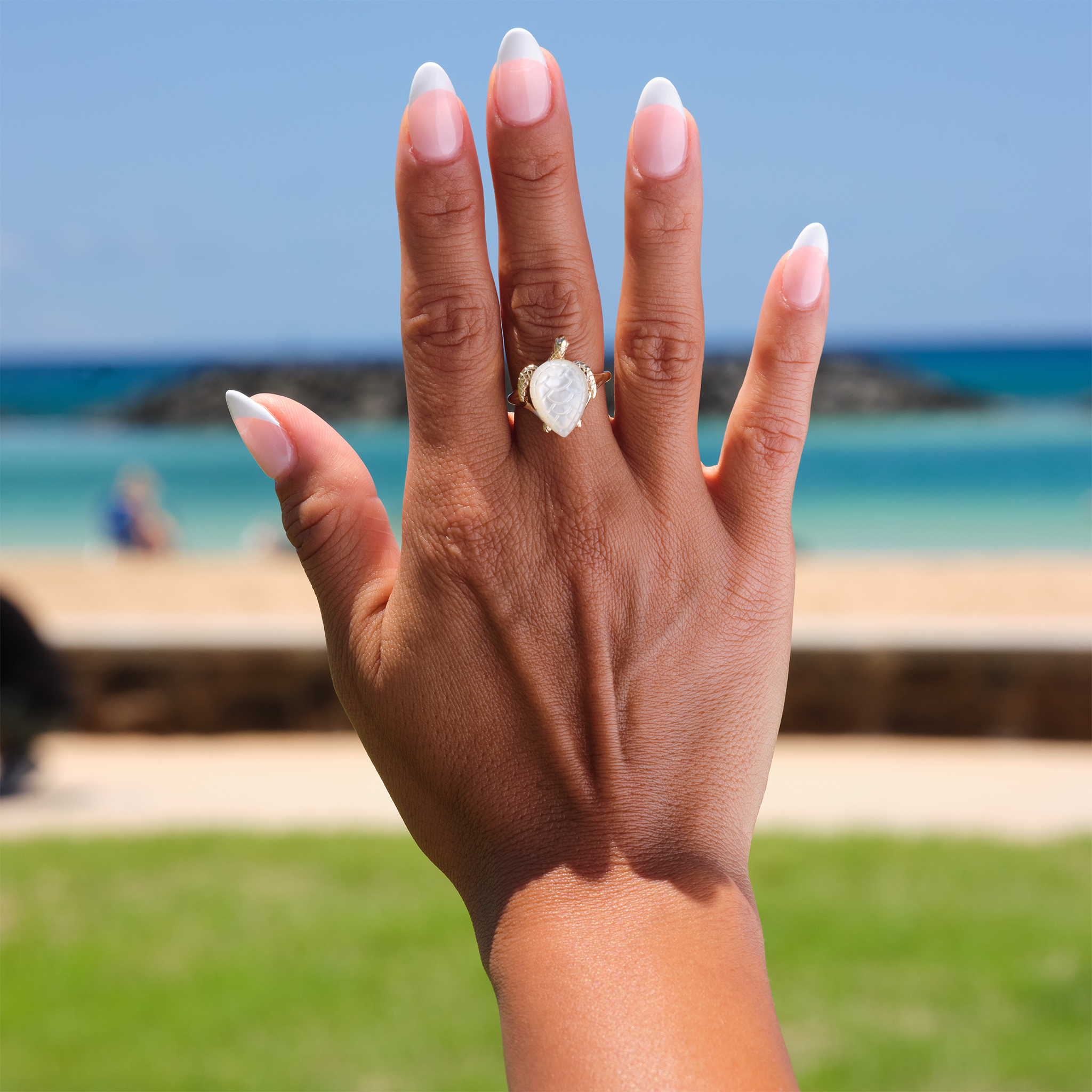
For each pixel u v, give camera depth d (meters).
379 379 66.56
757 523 1.21
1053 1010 3.92
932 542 25.11
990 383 77.00
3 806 7.32
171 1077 3.62
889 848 5.77
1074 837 6.04
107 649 9.27
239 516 30.16
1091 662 8.33
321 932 4.80
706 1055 0.88
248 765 8.37
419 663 1.13
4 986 4.30
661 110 1.09
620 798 1.10
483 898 1.09
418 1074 3.66
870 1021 3.89
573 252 1.11
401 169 1.08
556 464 1.13
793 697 8.73
